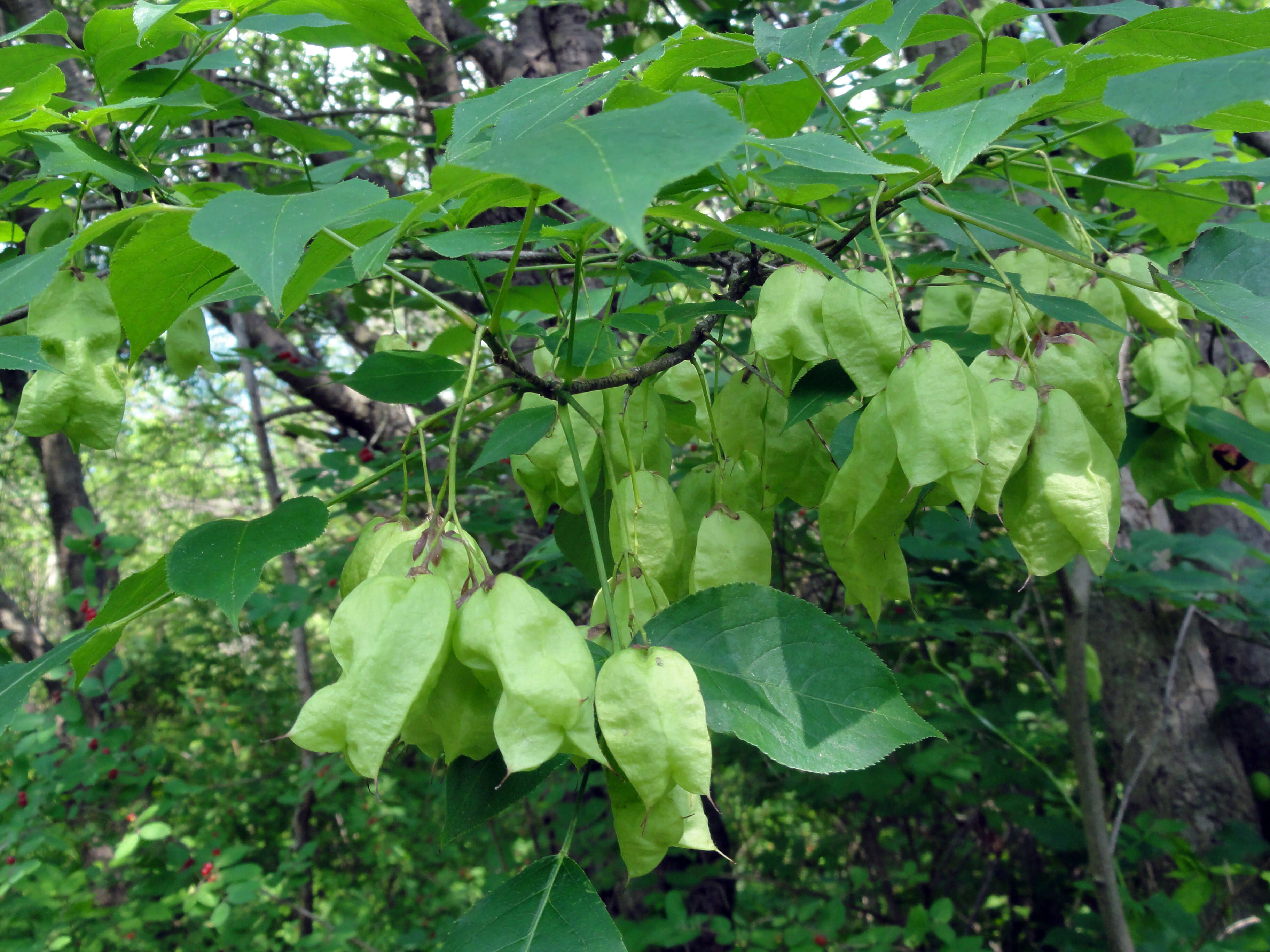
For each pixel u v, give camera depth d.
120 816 1.33
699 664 0.31
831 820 1.86
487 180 0.26
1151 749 0.70
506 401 0.37
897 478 0.33
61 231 0.45
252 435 2.99
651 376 0.38
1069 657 0.60
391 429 1.30
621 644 0.29
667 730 0.27
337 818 1.90
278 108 0.87
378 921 1.64
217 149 0.76
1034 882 1.53
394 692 0.26
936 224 0.42
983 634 1.07
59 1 0.95
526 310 0.54
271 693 2.52
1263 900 0.87
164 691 2.56
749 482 0.41
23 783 1.07
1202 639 0.99
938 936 0.86
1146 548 0.75
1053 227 0.51
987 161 0.49
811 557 1.19
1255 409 0.48
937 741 1.02
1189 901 0.81
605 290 0.59
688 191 0.42
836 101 0.55
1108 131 0.53
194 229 0.25
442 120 0.50
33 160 0.60
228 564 0.31
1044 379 0.34
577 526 0.42
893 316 0.34
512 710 0.26
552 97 0.29
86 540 1.15
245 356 1.01
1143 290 0.44
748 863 1.77
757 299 0.59
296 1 0.45
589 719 0.26
